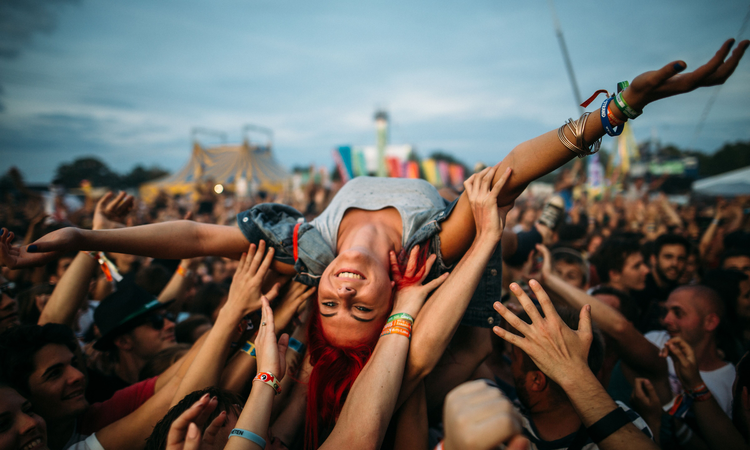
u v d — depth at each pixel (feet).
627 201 45.01
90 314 12.56
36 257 5.34
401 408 6.07
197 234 6.65
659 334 10.33
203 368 6.03
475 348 7.29
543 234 11.08
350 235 7.18
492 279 7.17
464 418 2.60
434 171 74.84
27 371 6.12
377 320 6.26
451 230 6.75
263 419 4.80
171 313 11.68
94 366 9.71
